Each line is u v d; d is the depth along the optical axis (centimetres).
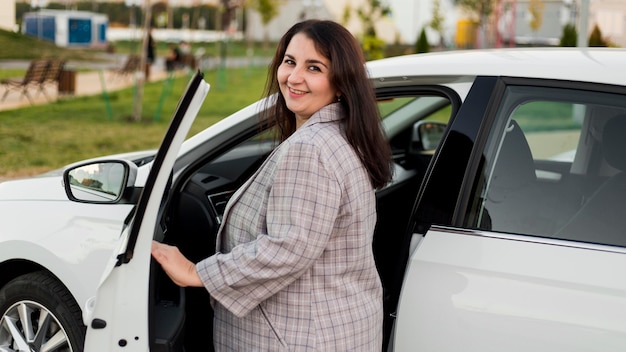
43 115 1307
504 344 216
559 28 1959
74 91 1573
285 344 211
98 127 1211
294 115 238
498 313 218
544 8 1978
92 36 2852
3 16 2519
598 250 218
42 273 291
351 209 209
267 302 215
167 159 212
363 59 218
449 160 238
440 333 224
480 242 228
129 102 1589
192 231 285
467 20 2517
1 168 833
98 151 985
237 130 277
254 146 322
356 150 213
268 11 2928
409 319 229
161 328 236
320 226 203
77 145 1022
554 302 213
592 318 208
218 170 306
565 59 242
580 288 212
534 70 237
